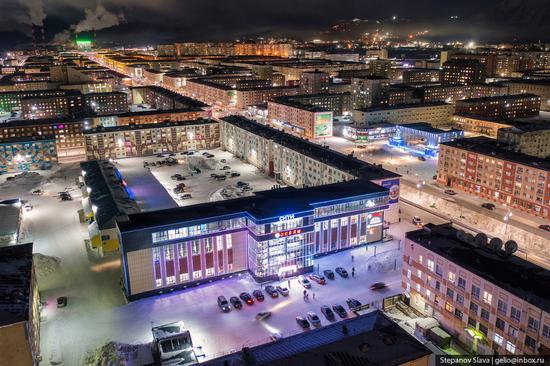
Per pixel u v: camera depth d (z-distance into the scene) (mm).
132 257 103250
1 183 195750
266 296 106562
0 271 92875
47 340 91500
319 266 119312
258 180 196250
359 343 66562
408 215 153000
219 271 113875
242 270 116688
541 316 71812
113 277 115938
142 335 92750
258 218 108000
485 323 82312
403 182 188750
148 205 167375
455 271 87250
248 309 101562
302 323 94625
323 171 160625
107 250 127562
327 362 62188
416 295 98250
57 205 169125
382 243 131750
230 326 95438
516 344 76562
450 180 182625
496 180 163375
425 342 87750
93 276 116562
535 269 83750
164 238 105438
